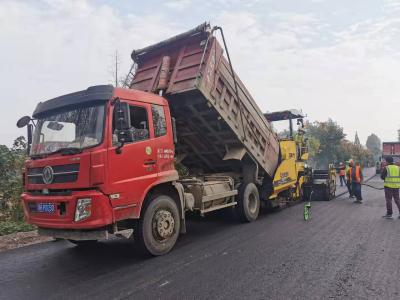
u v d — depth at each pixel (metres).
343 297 4.00
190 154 9.75
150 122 6.17
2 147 10.27
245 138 8.78
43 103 6.13
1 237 7.87
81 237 5.24
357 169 12.59
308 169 13.51
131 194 5.52
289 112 11.79
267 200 10.23
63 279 5.00
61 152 5.45
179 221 6.50
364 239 6.77
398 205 9.30
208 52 7.39
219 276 4.80
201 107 7.84
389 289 4.22
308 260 5.43
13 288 4.68
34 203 5.72
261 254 5.83
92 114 5.42
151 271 5.16
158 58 8.32
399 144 31.97
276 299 3.98
